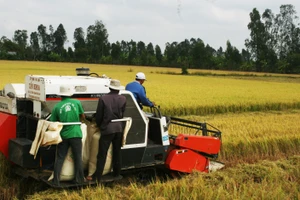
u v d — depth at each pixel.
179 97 24.83
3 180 8.06
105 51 144.75
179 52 141.12
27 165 7.18
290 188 7.44
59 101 7.50
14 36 161.25
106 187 7.32
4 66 79.19
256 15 123.94
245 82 56.72
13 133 7.73
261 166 8.73
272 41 126.81
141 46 180.62
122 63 126.81
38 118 7.46
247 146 11.60
